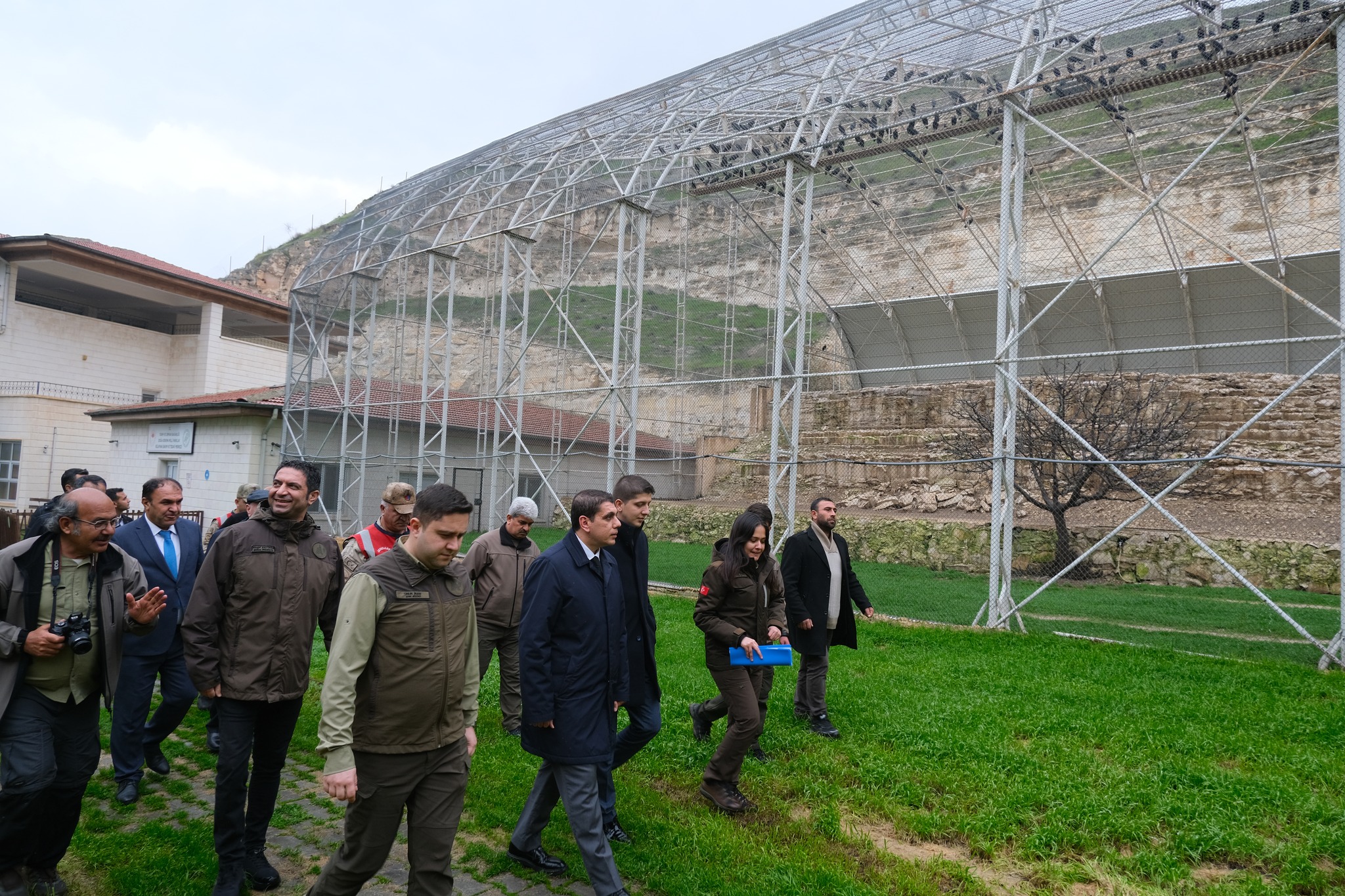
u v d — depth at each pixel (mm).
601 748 3781
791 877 3922
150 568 5406
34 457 29234
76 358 32094
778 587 5336
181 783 5422
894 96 14195
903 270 32125
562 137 18375
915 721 6289
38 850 3887
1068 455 16422
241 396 27188
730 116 14914
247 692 4016
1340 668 8164
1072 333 26078
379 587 3268
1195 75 10922
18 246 29484
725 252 49375
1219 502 19000
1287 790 4816
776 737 5980
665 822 4617
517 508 6133
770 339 31578
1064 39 11312
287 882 4062
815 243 29125
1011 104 11195
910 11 13125
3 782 3691
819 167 15867
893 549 19250
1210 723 6176
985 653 8898
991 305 26734
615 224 42469
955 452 20703
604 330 44938
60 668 3820
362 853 3234
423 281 38750
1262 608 12523
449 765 3393
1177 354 24312
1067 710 6523
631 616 4438
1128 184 10477
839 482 26438
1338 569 14000
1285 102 19422
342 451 19906
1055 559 16531
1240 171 22938
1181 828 4395
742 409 37062
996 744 5730
